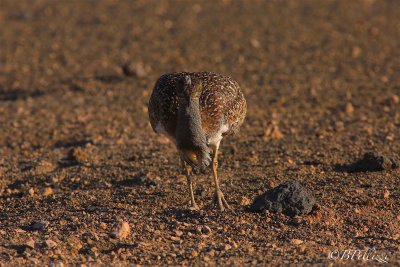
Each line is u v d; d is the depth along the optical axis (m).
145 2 82.94
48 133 39.56
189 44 62.91
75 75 53.78
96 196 27.97
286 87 48.88
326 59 56.94
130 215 25.42
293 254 21.55
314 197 25.94
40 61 58.84
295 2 80.75
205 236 23.30
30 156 35.28
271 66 55.19
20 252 21.95
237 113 27.34
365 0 81.19
